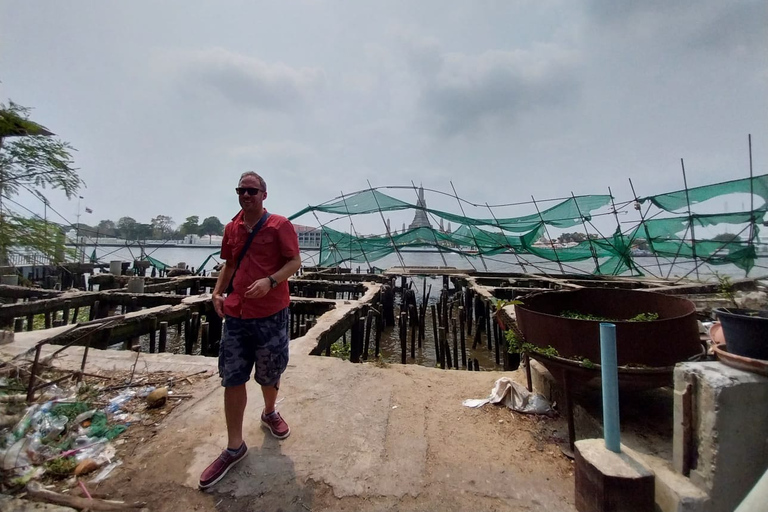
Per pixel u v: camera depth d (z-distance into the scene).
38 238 3.34
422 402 3.59
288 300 2.76
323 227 18.64
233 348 2.52
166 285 13.86
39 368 3.88
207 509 2.16
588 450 2.18
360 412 3.35
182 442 2.79
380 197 15.70
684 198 12.53
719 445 1.90
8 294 10.88
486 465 2.61
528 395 3.46
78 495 2.23
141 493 2.27
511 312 5.76
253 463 2.55
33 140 3.42
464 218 16.05
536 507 2.22
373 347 12.59
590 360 2.72
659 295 3.73
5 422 2.71
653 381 2.63
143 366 4.35
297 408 3.39
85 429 2.90
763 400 1.92
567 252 17.92
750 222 11.29
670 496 1.98
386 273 18.95
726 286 6.10
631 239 15.60
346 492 2.31
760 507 1.42
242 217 2.68
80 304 9.95
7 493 2.19
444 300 13.59
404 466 2.57
